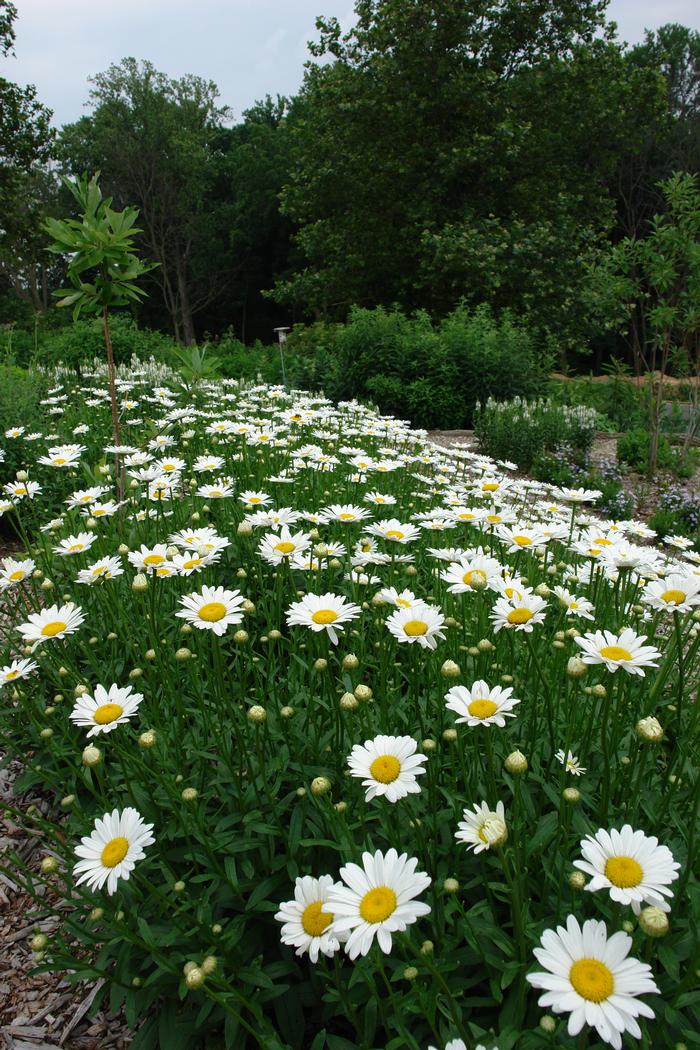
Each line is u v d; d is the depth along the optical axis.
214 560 3.52
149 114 43.22
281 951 2.04
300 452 4.73
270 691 2.69
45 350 14.38
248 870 2.05
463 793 2.23
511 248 20.19
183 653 2.48
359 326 14.62
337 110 23.42
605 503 8.90
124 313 17.38
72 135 44.50
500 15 22.50
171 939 1.90
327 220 25.53
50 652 3.04
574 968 1.20
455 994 1.63
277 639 3.05
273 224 45.28
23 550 5.88
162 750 2.44
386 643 2.79
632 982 1.17
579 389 15.49
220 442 5.69
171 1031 1.91
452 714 2.44
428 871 1.90
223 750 2.34
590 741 2.30
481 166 21.78
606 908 1.70
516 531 3.20
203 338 51.09
